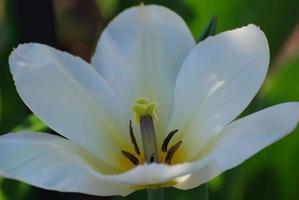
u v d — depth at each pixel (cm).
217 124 51
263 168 63
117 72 54
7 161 50
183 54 55
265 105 64
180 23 55
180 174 47
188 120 53
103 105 53
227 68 52
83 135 52
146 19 55
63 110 52
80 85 53
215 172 48
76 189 49
